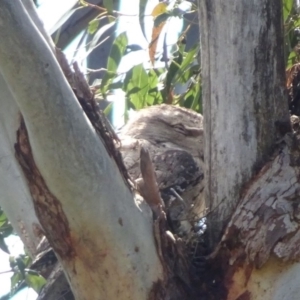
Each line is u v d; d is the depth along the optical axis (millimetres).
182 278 5762
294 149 5852
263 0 6062
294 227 5633
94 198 5270
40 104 4875
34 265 6773
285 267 5656
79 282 5641
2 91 5102
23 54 4727
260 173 5879
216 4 6113
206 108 6262
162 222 5715
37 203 5336
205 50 6227
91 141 5156
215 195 6176
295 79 7352
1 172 7391
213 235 6121
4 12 4633
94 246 5453
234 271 5785
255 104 6047
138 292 5625
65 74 5469
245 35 6043
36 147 5055
